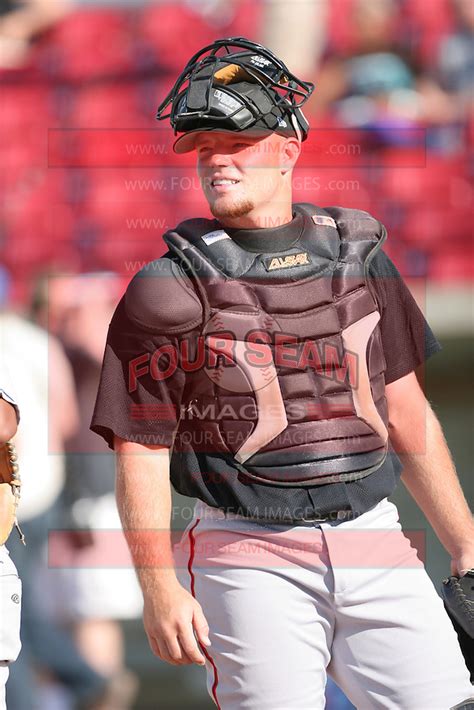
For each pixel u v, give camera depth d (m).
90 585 16.56
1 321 15.58
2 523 10.21
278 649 9.46
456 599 10.09
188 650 9.13
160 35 43.62
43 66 43.97
